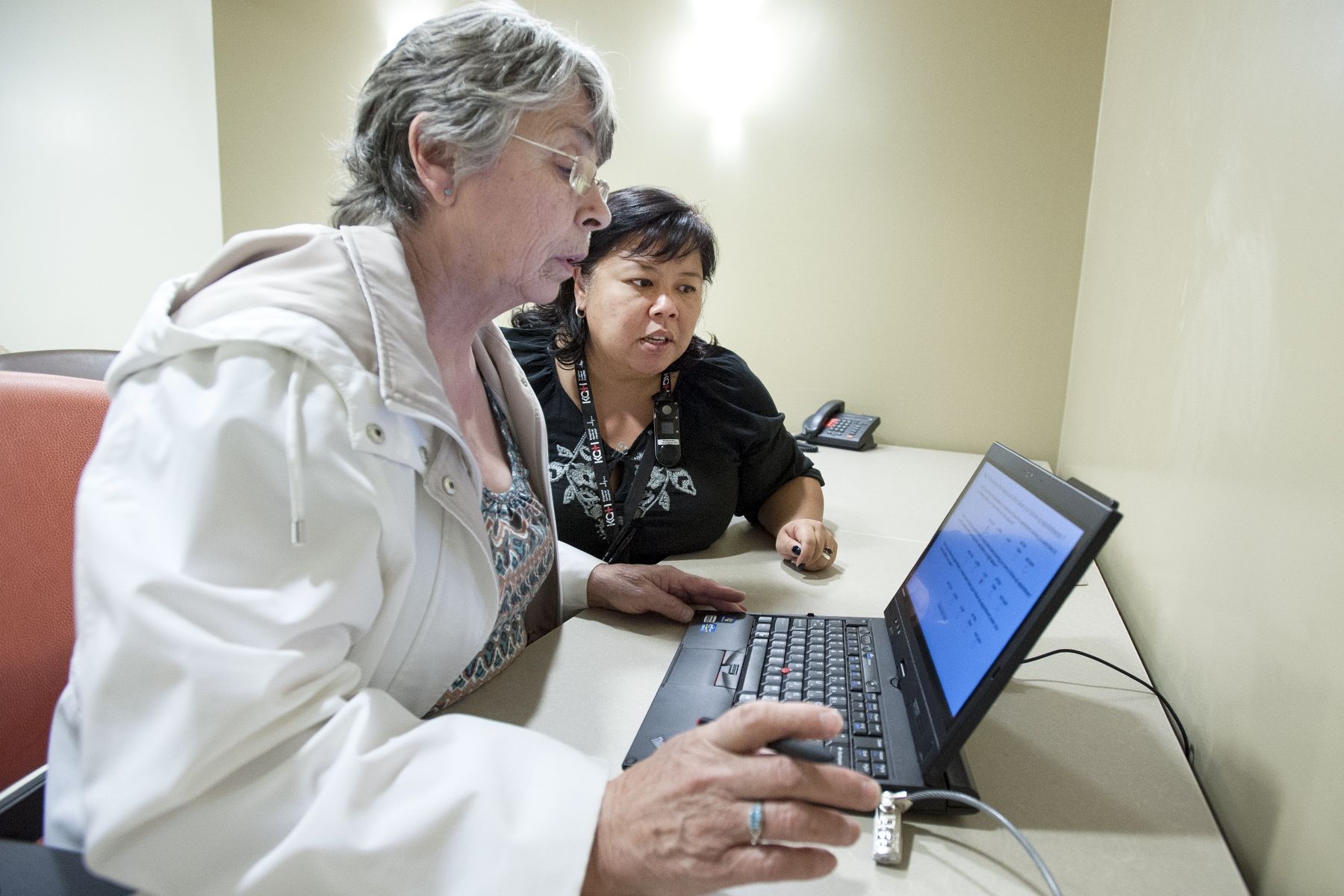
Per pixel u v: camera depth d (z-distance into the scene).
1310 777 0.54
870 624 0.98
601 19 2.12
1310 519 0.56
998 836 0.63
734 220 2.12
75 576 0.53
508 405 1.02
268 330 0.59
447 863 0.51
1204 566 0.80
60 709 0.62
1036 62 1.82
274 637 0.53
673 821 0.51
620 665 0.92
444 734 0.57
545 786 0.54
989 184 1.91
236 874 0.48
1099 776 0.71
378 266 0.70
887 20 1.91
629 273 1.18
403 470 0.65
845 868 0.60
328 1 2.23
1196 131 0.95
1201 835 0.63
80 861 0.52
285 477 0.56
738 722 0.53
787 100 2.02
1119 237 1.41
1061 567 0.61
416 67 0.72
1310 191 0.60
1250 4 0.78
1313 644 0.54
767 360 2.17
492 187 0.75
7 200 2.68
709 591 1.05
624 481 1.28
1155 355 1.08
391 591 0.66
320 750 0.53
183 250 2.59
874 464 1.88
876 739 0.71
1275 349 0.65
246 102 2.35
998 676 0.62
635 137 2.16
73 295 2.73
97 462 0.57
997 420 2.02
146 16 2.42
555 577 1.05
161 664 0.49
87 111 2.55
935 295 2.00
